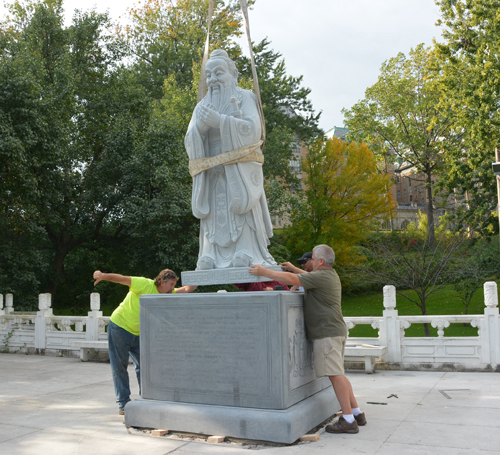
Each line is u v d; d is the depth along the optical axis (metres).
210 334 4.41
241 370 4.23
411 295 25.23
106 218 20.84
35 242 19.80
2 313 11.80
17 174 13.73
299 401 4.36
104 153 20.08
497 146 18.05
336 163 26.61
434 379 7.04
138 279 5.20
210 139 5.39
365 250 23.98
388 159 37.09
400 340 8.09
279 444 3.95
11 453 3.83
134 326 5.11
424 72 33.72
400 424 4.51
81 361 9.86
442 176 27.52
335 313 4.43
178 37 31.09
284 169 27.91
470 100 18.72
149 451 3.85
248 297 4.25
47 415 5.17
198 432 4.25
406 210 59.34
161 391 4.63
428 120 33.88
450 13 20.41
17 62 14.27
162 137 17.69
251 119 5.23
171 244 16.97
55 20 18.64
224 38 28.42
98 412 5.31
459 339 7.76
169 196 16.75
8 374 8.20
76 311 22.92
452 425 4.42
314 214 26.08
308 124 31.56
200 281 5.14
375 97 35.44
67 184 18.34
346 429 4.23
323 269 4.54
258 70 29.75
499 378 6.92
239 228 5.16
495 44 18.33
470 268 14.55
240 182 5.10
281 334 4.10
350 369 8.14
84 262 23.16
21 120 13.89
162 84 29.52
